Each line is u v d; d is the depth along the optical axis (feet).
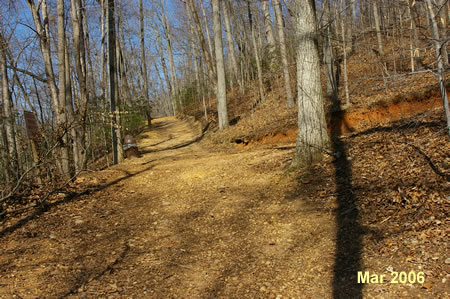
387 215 15.96
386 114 39.70
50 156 27.68
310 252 14.87
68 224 20.61
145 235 18.94
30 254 16.30
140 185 30.35
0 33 30.37
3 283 13.32
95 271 14.64
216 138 56.59
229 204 22.84
